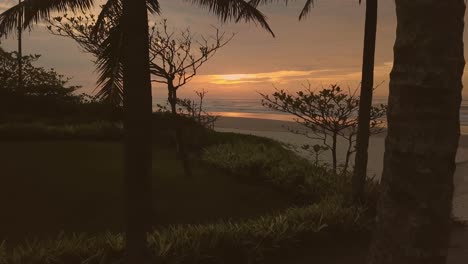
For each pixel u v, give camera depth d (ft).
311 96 32.01
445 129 7.59
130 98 12.69
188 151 48.11
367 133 25.84
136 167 12.73
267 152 43.83
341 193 28.58
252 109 270.46
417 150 7.61
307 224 22.80
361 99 25.59
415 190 7.68
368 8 24.39
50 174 36.09
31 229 24.67
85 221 26.32
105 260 16.66
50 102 81.66
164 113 53.11
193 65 38.68
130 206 12.86
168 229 22.95
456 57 7.55
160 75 37.55
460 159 50.11
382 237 8.14
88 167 38.88
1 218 26.12
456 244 22.22
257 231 21.07
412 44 7.60
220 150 45.16
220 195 32.45
